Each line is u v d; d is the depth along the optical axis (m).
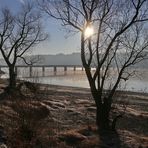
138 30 22.44
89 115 27.41
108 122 22.08
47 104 28.91
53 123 22.41
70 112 27.66
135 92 57.19
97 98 22.19
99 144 17.81
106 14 21.77
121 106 32.81
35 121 17.17
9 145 14.12
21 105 17.42
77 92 52.66
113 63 25.88
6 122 17.17
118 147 17.84
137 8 21.09
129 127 25.28
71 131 19.69
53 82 93.56
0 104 22.75
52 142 16.47
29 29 42.69
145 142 19.36
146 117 29.19
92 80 22.38
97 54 22.19
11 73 37.22
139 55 22.06
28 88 21.84
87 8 21.77
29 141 15.27
